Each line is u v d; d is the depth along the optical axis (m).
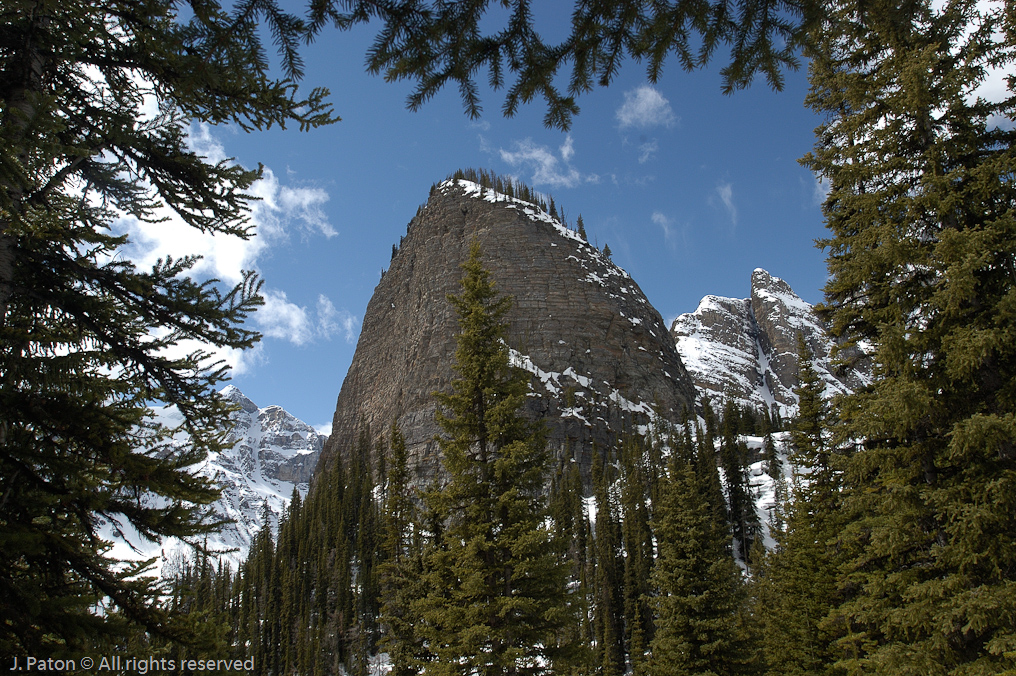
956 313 12.60
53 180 8.05
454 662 17.91
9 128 6.08
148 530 7.45
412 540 26.67
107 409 7.12
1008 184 12.59
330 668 65.06
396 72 5.21
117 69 8.49
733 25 5.31
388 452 126.88
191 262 8.60
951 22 13.41
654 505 64.44
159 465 7.21
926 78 13.37
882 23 5.35
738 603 24.22
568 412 125.44
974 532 11.74
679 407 145.12
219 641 7.51
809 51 5.55
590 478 112.25
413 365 145.25
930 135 14.21
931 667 12.02
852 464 14.64
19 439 6.74
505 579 18.83
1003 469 11.98
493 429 20.05
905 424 13.05
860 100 15.20
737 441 94.69
